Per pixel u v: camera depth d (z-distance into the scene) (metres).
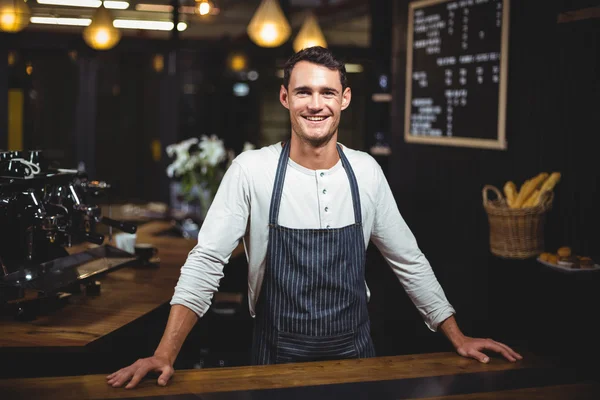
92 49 6.41
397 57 5.20
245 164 1.94
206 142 4.56
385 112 6.25
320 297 1.96
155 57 7.95
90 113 7.84
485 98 3.98
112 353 2.54
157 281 2.96
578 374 1.83
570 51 3.36
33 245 2.58
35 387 1.66
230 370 1.81
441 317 2.04
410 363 1.90
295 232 1.93
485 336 3.64
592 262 3.01
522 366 1.89
